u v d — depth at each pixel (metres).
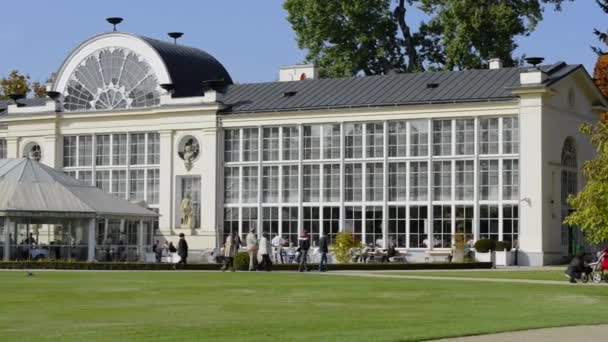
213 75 98.88
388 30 108.56
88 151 97.75
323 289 44.41
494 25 100.19
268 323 29.23
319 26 106.56
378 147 86.00
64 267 69.88
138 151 95.75
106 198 82.56
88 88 98.75
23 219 76.62
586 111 88.88
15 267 70.25
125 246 82.06
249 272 63.53
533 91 80.12
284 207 89.19
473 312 33.09
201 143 92.56
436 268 70.44
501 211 81.31
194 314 32.22
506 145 81.62
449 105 83.31
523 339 25.31
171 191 93.56
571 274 50.59
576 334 26.47
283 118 89.38
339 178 87.19
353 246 79.81
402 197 84.88
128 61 97.00
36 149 99.94
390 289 44.50
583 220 54.78
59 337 25.67
